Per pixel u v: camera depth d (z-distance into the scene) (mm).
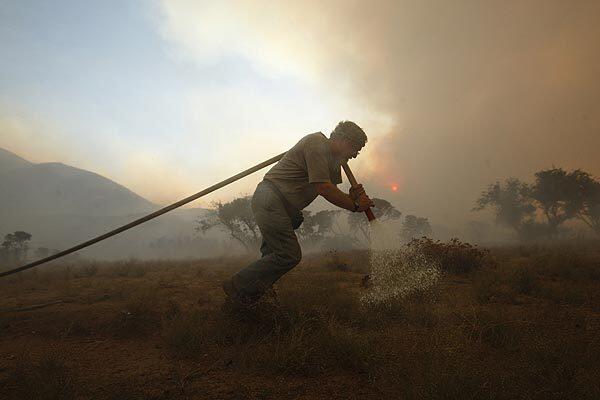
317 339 2564
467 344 2535
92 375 2346
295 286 4473
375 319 3332
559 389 1838
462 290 5246
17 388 2137
